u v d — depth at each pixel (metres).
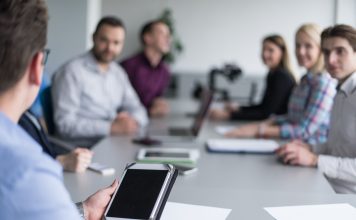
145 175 0.95
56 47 3.79
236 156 1.72
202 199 1.11
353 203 1.08
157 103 3.29
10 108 0.58
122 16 6.18
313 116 1.97
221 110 3.07
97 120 2.31
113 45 2.47
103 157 1.65
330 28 1.54
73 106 2.36
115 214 0.87
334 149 1.63
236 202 1.08
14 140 0.53
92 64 2.49
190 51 6.15
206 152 1.79
